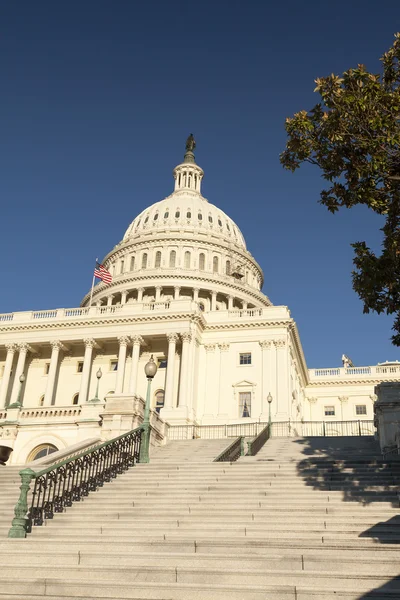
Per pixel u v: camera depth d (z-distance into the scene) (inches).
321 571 373.7
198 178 4239.7
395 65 599.8
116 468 721.6
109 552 442.6
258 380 2085.4
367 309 629.0
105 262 3631.9
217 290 3137.3
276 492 589.0
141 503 584.4
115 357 2278.5
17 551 446.6
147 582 376.8
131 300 3157.0
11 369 2358.5
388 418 860.0
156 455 934.4
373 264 599.5
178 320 2159.2
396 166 586.2
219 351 2180.1
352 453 878.4
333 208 635.5
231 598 349.7
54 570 405.7
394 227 619.2
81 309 2342.5
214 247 3454.7
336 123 583.5
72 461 625.3
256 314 2236.7
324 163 617.6
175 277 3117.6
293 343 2310.5
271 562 405.4
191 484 644.7
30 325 2304.4
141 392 2186.3
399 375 2620.6
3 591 378.9
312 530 467.2
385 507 519.8
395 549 411.2
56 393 2287.2
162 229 3486.7
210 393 2107.5
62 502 583.8
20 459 1119.0
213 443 1059.3
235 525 495.8
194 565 412.2
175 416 1952.5
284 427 1819.6
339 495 562.9
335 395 2652.6
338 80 581.9
